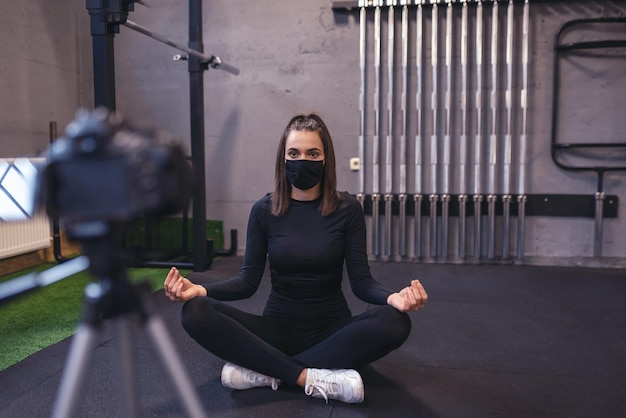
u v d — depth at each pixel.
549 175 4.18
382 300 1.79
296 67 4.42
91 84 4.70
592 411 1.79
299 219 1.92
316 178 1.86
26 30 4.07
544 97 4.14
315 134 1.85
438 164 4.30
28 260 4.02
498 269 4.05
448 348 2.39
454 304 3.11
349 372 1.81
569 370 2.14
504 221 4.19
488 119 4.21
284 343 1.94
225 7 4.46
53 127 3.91
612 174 4.08
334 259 1.90
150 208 0.75
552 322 2.77
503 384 2.01
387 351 1.78
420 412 1.78
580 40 4.04
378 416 1.75
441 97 4.24
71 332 2.61
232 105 4.53
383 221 4.39
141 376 2.06
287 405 1.82
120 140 0.76
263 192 4.55
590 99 4.07
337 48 4.35
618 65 4.01
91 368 2.12
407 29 4.20
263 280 3.67
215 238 4.64
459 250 4.27
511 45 4.06
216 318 1.75
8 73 3.91
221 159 4.59
